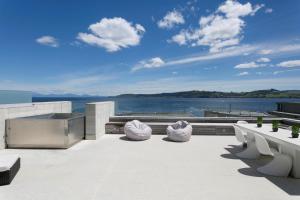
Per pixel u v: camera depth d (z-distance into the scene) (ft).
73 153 17.51
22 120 19.12
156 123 26.89
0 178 11.15
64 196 10.07
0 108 18.53
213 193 10.45
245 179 12.24
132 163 14.92
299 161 12.48
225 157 16.52
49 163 14.92
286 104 34.42
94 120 22.94
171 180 11.98
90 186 11.16
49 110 26.35
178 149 18.92
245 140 17.66
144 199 9.82
